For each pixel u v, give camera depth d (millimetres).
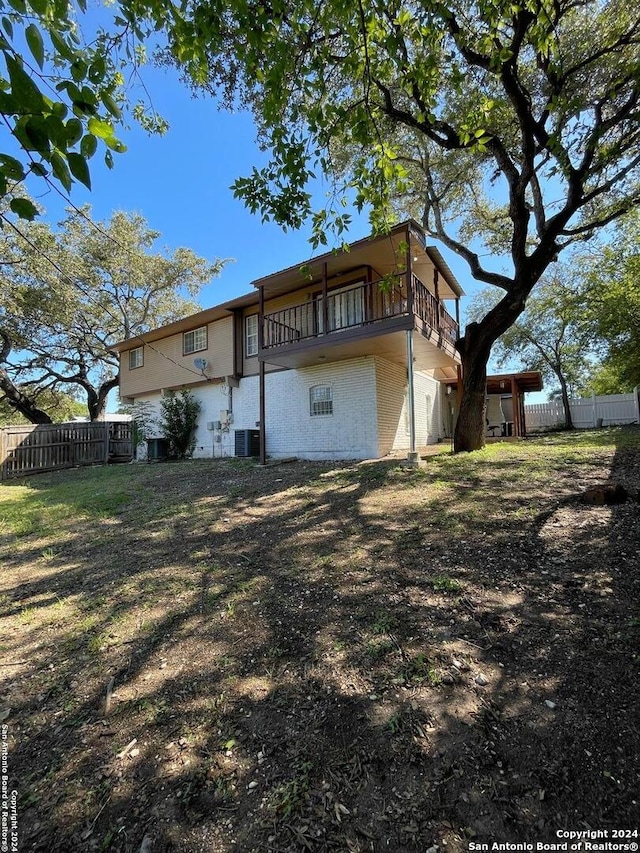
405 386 12461
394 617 2645
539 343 19891
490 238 12609
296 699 2020
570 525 3857
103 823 1470
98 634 2738
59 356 19203
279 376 11992
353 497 5664
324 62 3461
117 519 5664
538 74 7590
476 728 1758
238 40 3713
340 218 3904
